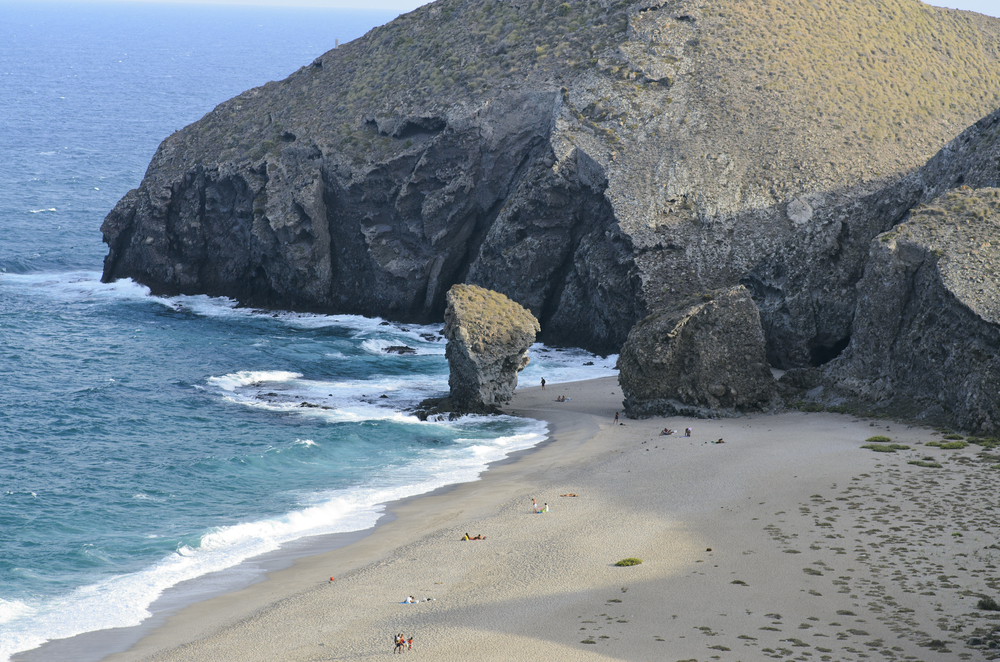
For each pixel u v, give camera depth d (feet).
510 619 125.49
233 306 371.97
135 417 245.24
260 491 191.52
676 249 306.96
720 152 326.65
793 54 369.09
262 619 130.31
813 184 315.78
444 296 353.72
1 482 195.31
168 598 140.87
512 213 333.21
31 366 291.17
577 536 154.61
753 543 146.92
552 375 289.53
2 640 127.13
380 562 149.69
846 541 145.59
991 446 189.67
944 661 108.47
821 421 221.05
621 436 218.59
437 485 192.24
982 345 206.80
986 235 229.86
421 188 352.90
